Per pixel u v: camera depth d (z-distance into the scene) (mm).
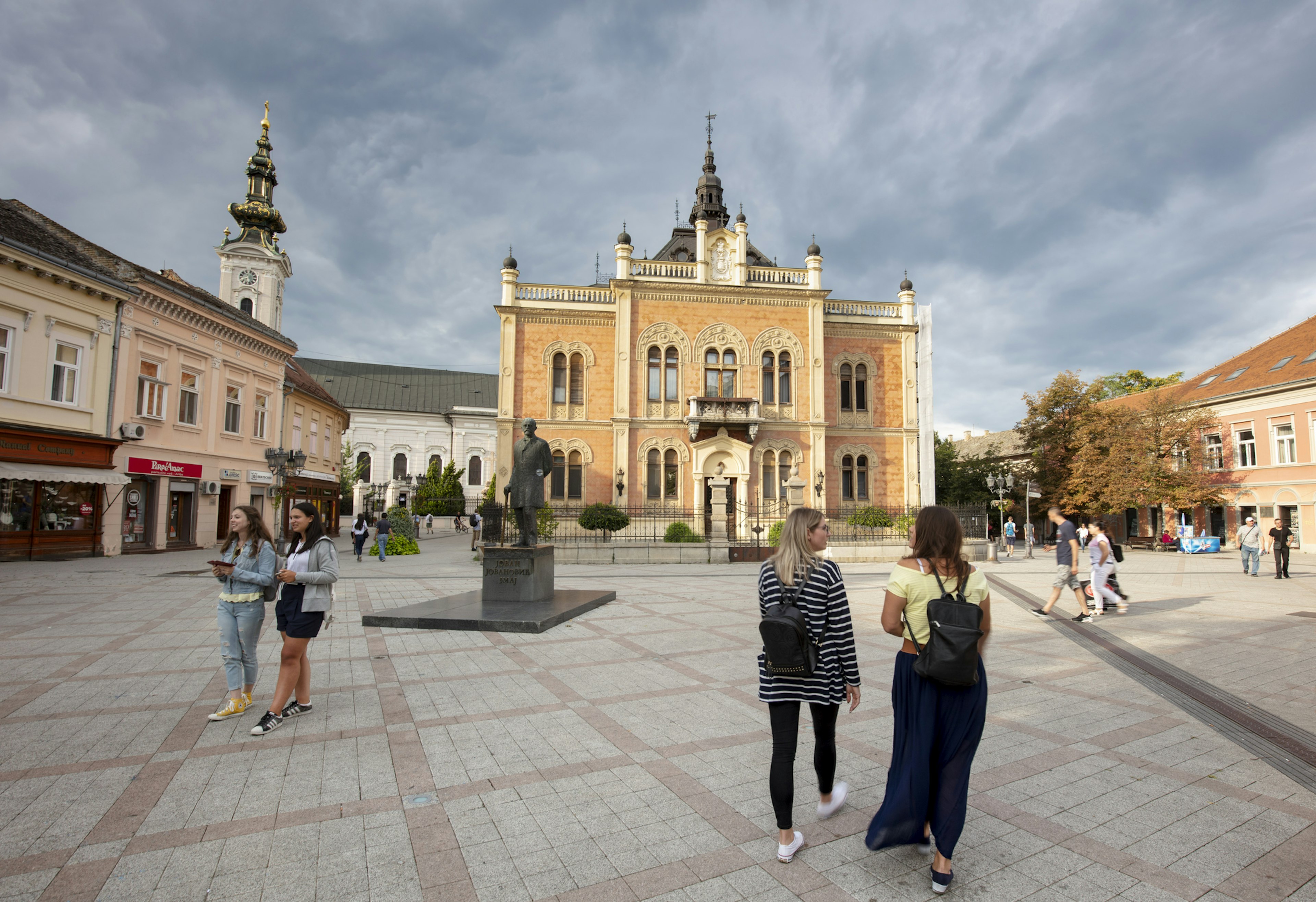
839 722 6016
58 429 21062
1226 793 4617
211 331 27750
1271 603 14062
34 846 3773
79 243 23953
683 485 31859
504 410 31984
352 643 9258
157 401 25125
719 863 3668
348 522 62406
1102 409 44094
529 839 3906
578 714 6168
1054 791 4637
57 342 21297
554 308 32500
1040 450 42531
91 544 22359
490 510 20594
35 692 6789
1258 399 34906
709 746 5391
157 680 7215
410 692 6863
